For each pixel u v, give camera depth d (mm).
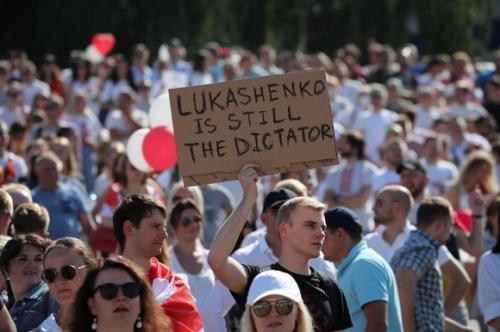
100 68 56750
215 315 20984
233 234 17844
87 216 30469
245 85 18406
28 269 19484
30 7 83188
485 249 29781
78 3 82375
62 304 17734
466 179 33875
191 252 24172
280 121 18375
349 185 35875
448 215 22859
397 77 60938
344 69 57219
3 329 17375
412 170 29453
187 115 18391
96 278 15664
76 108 48625
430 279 22656
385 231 25281
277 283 16375
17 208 22312
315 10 95000
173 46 59562
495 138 47406
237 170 18375
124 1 83875
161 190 32594
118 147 35625
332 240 20969
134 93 54719
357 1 94625
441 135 44781
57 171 29984
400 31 94250
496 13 101125
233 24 88625
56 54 82625
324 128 18359
